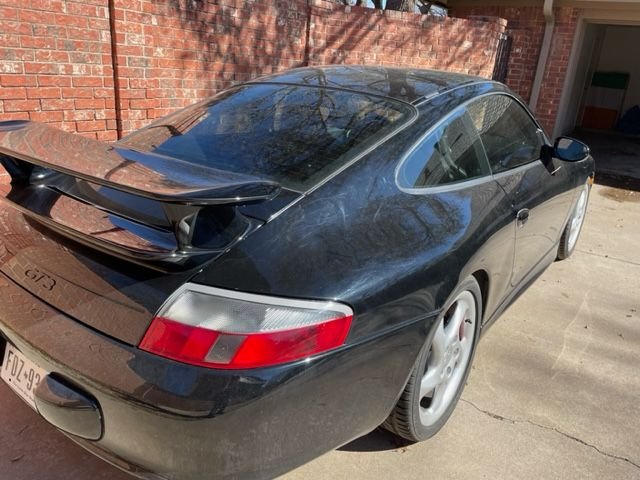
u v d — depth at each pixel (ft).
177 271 4.88
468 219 7.12
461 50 25.81
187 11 16.60
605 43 45.75
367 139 6.99
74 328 5.15
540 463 7.26
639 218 20.34
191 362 4.66
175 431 4.67
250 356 4.69
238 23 18.33
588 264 14.92
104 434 5.03
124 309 4.94
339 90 8.23
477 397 8.58
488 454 7.37
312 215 5.77
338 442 5.67
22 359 5.69
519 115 10.38
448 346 7.32
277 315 4.83
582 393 8.87
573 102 40.14
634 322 11.57
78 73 14.37
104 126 15.42
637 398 8.84
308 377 4.93
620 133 45.34
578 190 12.71
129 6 14.98
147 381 4.66
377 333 5.47
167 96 16.80
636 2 26.78
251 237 5.32
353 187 6.30
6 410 7.57
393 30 23.71
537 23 29.37
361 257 5.60
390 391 5.94
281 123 7.59
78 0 13.87
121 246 4.95
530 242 9.71
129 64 15.43
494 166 8.78
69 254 5.46
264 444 4.94
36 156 5.18
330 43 22.16
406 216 6.39
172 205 4.66
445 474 6.97
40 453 6.89
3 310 5.79
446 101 8.12
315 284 5.13
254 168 6.62
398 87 8.32
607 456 7.47
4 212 6.44
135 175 4.89
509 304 9.93
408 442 7.46
